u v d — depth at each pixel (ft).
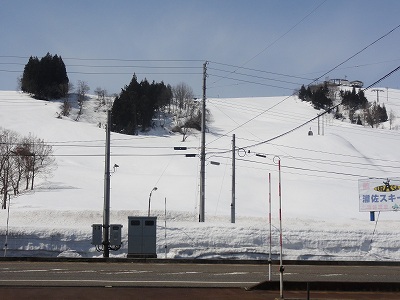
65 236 99.86
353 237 109.19
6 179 195.52
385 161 339.36
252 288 51.29
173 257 97.04
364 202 145.38
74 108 523.29
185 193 207.21
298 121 540.52
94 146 327.47
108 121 98.53
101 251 96.94
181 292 47.85
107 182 96.17
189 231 104.01
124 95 475.31
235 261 85.97
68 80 580.30
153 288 49.98
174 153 320.91
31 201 182.09
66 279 57.21
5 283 52.75
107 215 95.25
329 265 87.15
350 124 536.83
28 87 560.61
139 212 155.53
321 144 332.80
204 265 80.28
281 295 45.62
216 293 47.96
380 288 53.26
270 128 458.91
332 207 200.64
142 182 224.53
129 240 94.94
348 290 52.80
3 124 382.63
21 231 98.73
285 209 193.67
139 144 354.74
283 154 309.22
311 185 233.35
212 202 194.08
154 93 532.32
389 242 109.81
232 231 105.29
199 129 481.05
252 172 264.31
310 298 46.60
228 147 344.08
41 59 570.46
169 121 522.88
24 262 78.23
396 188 140.97
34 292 45.70
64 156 286.25
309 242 106.52
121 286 51.08
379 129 512.22
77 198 189.78
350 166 298.15
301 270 74.84
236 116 558.97
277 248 104.01
